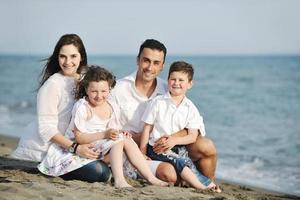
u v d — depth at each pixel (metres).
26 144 5.12
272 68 46.94
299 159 10.94
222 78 36.84
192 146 5.27
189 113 5.28
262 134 14.65
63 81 5.07
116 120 5.14
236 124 16.86
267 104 22.50
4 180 4.73
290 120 17.66
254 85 31.23
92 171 4.87
